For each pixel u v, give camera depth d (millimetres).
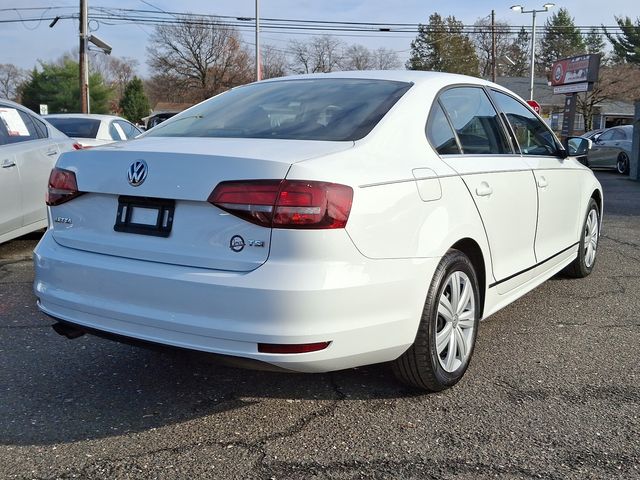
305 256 2658
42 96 62000
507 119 4367
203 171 2793
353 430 3062
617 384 3600
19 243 7387
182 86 66562
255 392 3494
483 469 2717
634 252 7203
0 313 4797
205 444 2930
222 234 2750
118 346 4164
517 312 4957
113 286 2951
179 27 64062
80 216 3178
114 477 2652
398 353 3074
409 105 3438
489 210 3713
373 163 2988
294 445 2922
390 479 2641
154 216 2930
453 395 3447
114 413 3232
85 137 9664
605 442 2951
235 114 3658
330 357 2748
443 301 3338
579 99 48469
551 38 72562
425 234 3125
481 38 76375
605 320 4758
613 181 16484
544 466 2742
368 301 2816
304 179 2682
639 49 53031
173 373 3746
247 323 2666
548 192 4613
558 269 5168
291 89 3859
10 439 2957
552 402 3365
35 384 3564
